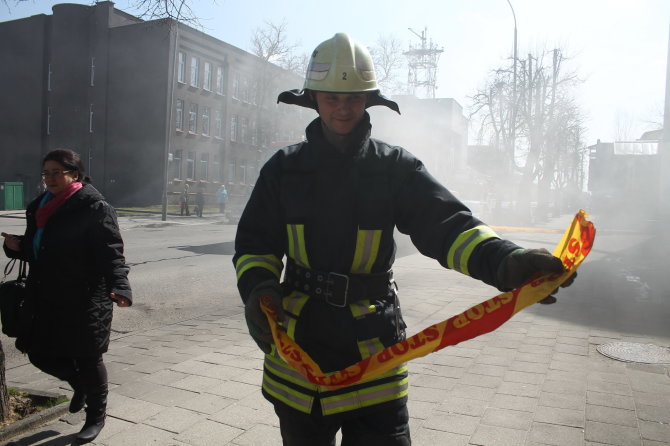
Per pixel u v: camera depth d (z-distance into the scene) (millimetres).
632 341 5715
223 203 33312
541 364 4965
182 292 8703
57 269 3400
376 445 1901
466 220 1787
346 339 1910
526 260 1466
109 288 3432
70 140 38281
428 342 1666
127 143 37156
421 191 1925
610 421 3748
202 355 5258
